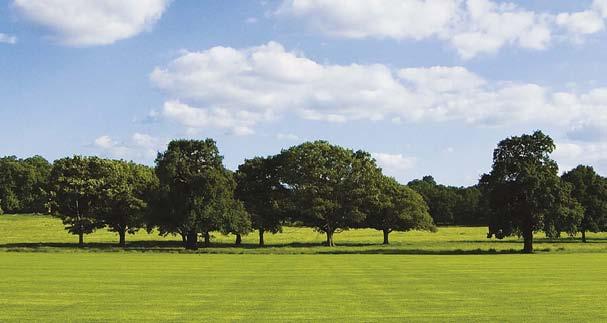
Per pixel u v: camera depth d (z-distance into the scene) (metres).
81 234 118.25
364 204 129.88
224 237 154.25
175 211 109.31
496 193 101.94
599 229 140.50
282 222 134.12
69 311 33.62
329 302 36.91
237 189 134.88
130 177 123.94
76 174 121.19
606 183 148.00
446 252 96.81
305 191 124.88
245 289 43.75
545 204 98.25
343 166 128.38
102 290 43.31
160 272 58.34
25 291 42.72
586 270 60.12
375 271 59.47
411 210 137.25
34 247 109.44
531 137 105.00
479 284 47.09
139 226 119.12
